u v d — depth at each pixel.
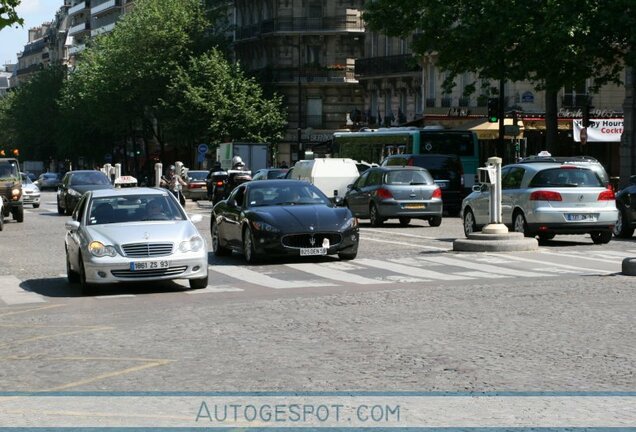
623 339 12.42
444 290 17.89
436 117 71.25
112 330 13.98
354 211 41.28
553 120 52.38
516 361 11.11
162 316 15.30
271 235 23.97
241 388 9.94
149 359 11.63
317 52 104.25
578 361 11.07
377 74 91.12
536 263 23.39
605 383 9.98
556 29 44.78
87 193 20.94
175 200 20.81
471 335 12.88
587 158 37.09
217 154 88.81
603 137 59.03
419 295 17.19
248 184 26.03
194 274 19.27
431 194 39.22
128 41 99.19
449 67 51.00
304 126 103.69
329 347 12.17
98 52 106.50
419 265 23.34
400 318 14.48
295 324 14.09
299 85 92.12
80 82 114.81
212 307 16.20
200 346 12.44
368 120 93.94
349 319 14.48
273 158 97.31
